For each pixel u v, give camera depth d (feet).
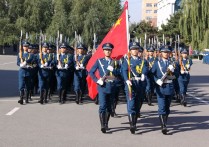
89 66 32.22
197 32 128.36
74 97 44.98
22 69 38.04
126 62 26.32
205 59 162.50
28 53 38.24
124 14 31.09
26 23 180.65
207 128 28.68
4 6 187.21
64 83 39.73
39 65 38.83
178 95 43.29
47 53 39.19
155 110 37.01
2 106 36.91
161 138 25.13
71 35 171.32
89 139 24.31
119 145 22.93
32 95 45.11
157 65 26.78
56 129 26.99
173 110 37.52
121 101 42.65
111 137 25.04
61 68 39.22
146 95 40.63
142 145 23.08
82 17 171.42
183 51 40.63
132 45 26.68
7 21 182.39
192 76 86.84
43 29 185.98
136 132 26.76
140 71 26.30
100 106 26.32
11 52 216.95
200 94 52.24
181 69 40.24
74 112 34.37
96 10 172.24
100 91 26.32
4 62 119.34
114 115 32.86
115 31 31.35
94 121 30.27
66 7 176.65
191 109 38.29
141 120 31.53
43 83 39.01
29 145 22.43
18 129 26.68
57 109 35.83
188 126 29.35
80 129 27.20
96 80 26.32
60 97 39.81
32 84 40.93
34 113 33.24
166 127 27.71
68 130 26.76
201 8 126.72
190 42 136.36
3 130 26.30
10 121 29.45
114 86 26.22
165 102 26.76
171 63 27.12
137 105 26.55
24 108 35.88
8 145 22.31
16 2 184.24
